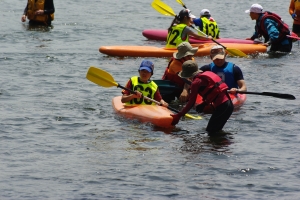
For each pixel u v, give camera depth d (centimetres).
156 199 1451
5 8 5119
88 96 2386
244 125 2031
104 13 4988
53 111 2159
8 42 3559
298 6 3878
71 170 1620
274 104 2305
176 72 2342
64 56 3200
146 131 1955
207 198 1459
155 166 1653
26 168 1630
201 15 3659
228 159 1711
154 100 2111
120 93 2448
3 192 1479
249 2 5822
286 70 2944
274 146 1823
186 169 1633
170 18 4862
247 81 2686
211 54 2270
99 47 3525
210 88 1920
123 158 1711
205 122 2064
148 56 3275
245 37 3994
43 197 1456
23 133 1914
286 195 1482
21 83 2566
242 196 1473
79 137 1889
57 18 4600
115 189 1504
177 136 1909
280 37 3484
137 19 4738
